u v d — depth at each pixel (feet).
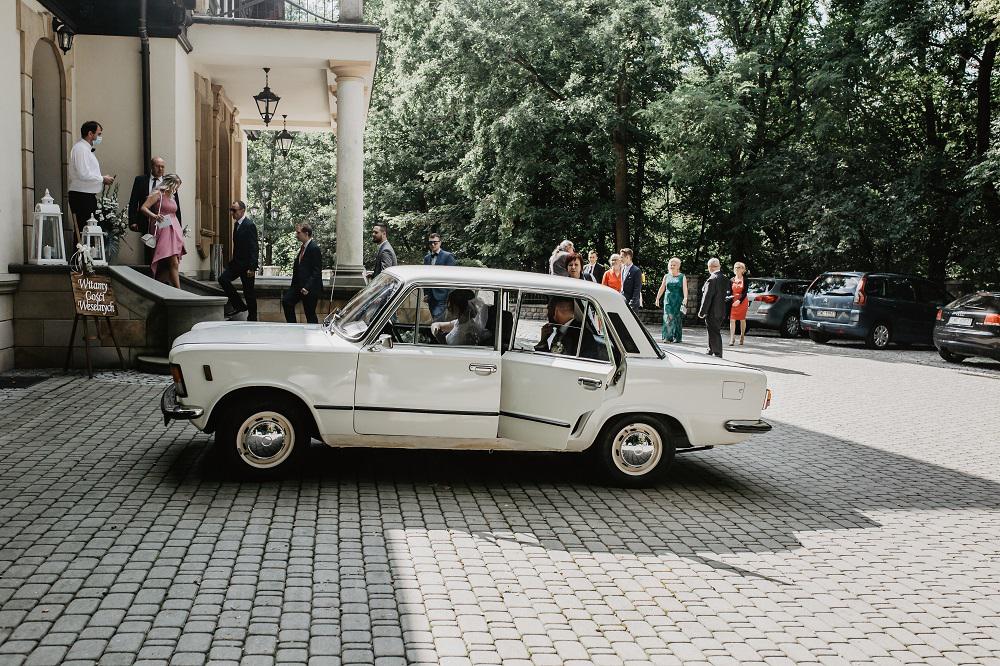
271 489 22.75
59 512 20.16
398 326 23.48
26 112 42.98
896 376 55.62
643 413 24.81
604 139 107.96
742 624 15.90
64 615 14.76
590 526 21.33
